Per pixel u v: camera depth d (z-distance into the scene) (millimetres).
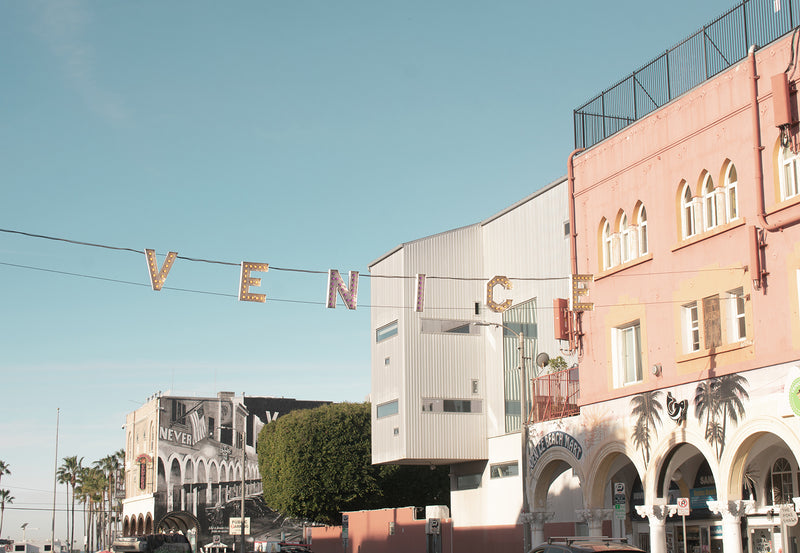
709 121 24000
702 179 24312
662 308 25438
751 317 22156
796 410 20344
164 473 90875
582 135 30016
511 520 39062
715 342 23391
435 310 42156
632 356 27094
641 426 25828
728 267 23078
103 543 139250
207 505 91500
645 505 25281
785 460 24219
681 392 24422
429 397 41344
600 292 28188
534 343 38844
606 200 28141
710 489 26891
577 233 29484
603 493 28125
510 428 40219
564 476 34812
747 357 22172
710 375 23312
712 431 23094
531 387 38469
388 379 42719
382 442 42688
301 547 60969
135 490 100188
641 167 26656
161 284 20016
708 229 24016
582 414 28812
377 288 44719
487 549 40625
